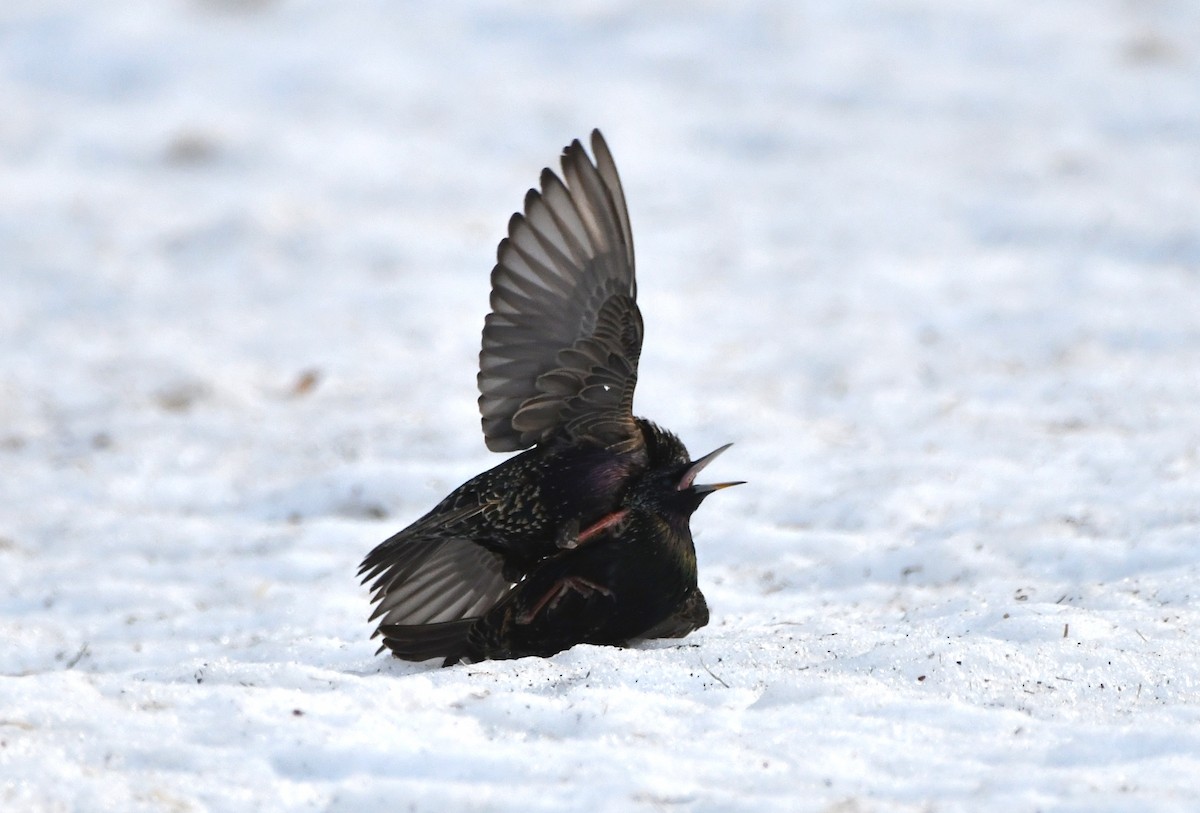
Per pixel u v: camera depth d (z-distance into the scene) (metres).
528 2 37.88
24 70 34.34
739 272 20.75
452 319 18.81
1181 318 16.75
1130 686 6.84
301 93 32.78
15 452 14.27
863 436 13.37
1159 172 25.47
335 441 13.99
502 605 7.61
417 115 31.12
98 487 13.04
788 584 9.77
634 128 29.55
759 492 11.77
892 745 5.96
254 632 9.12
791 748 5.94
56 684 6.58
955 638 7.38
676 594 7.57
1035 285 19.23
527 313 7.59
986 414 13.73
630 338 7.52
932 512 10.99
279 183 27.11
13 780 5.52
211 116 31.23
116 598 10.06
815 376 15.75
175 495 12.89
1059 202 23.36
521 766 5.70
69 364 17.39
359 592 9.88
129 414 15.31
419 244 22.44
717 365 16.25
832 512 11.20
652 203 25.02
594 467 7.43
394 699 6.53
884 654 7.18
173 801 5.46
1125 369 14.88
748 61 33.50
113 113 31.67
